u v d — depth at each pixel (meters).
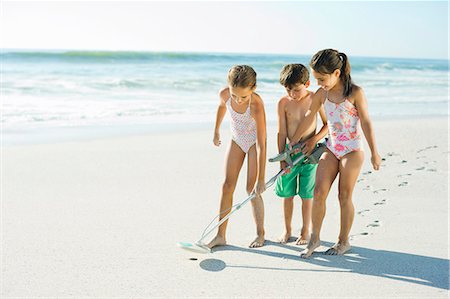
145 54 26.55
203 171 6.27
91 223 4.38
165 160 6.79
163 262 3.61
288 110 3.95
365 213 4.71
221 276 3.40
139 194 5.26
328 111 3.71
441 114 12.65
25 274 3.38
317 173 3.74
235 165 3.96
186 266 3.55
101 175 5.94
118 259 3.65
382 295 3.14
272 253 3.82
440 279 3.38
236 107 3.84
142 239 4.04
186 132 8.98
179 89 16.11
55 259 3.63
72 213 4.62
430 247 3.94
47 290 3.16
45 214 4.59
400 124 10.29
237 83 3.48
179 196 5.23
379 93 18.19
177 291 3.17
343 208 3.73
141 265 3.55
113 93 14.40
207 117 10.87
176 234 4.17
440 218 4.59
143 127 9.31
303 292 3.17
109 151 7.21
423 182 5.77
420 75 30.78
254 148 3.95
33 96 12.88
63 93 13.76
